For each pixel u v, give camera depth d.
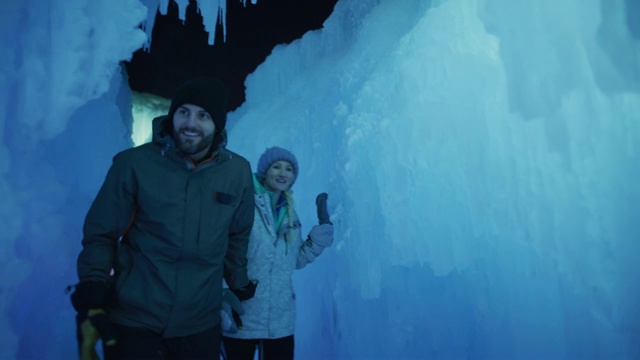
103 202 1.53
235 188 1.72
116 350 1.49
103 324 1.40
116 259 1.58
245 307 1.99
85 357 1.37
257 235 2.02
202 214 1.60
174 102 1.61
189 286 1.57
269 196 2.14
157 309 1.53
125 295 1.52
